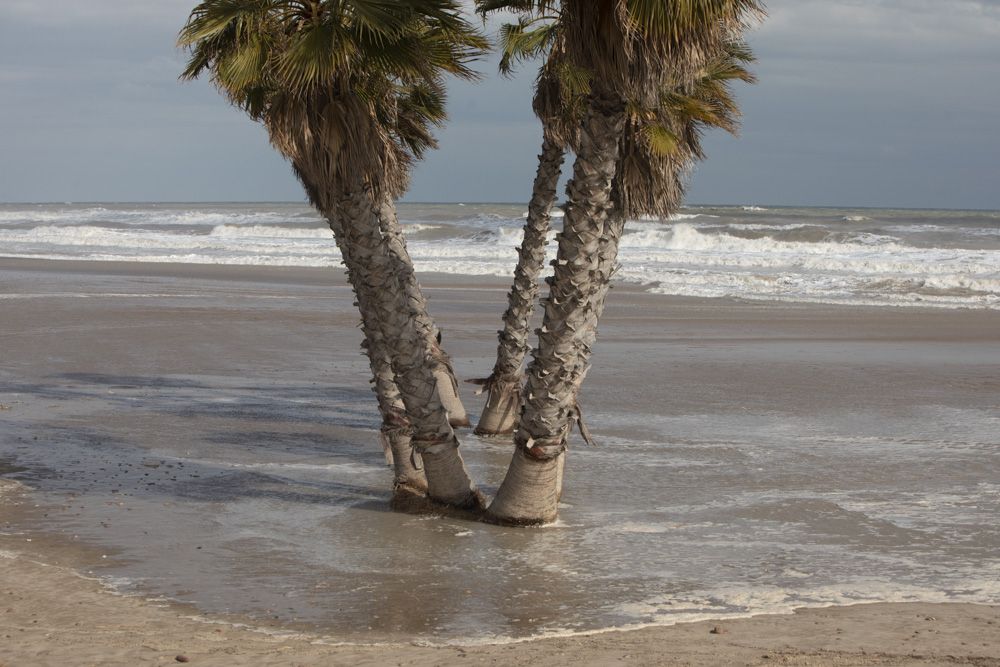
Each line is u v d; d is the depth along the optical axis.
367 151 8.89
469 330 24.53
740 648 6.23
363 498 10.40
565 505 10.12
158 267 45.12
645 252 52.72
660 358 20.34
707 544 8.78
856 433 13.52
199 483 10.91
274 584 7.71
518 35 13.02
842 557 8.38
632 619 6.95
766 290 35.47
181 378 17.73
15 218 97.88
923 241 58.50
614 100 8.52
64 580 7.73
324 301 30.39
